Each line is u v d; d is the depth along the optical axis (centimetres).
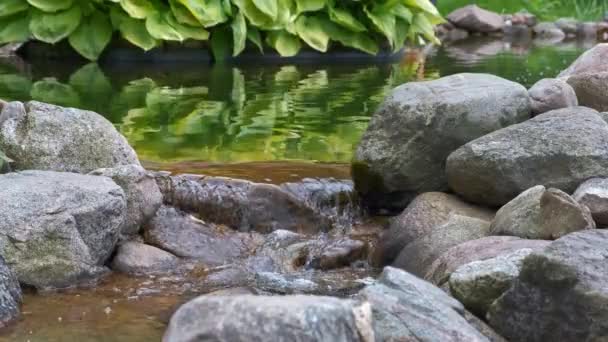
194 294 677
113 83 1292
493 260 589
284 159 909
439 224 734
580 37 2159
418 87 824
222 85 1300
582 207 659
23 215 671
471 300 579
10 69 1391
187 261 738
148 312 638
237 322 466
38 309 634
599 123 746
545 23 2198
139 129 1009
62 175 723
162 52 1534
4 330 596
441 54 1739
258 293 676
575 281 527
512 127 761
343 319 467
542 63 1593
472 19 2139
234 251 759
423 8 1712
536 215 672
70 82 1288
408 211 765
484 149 748
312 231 810
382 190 822
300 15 1602
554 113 769
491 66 1544
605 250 546
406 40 1856
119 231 718
